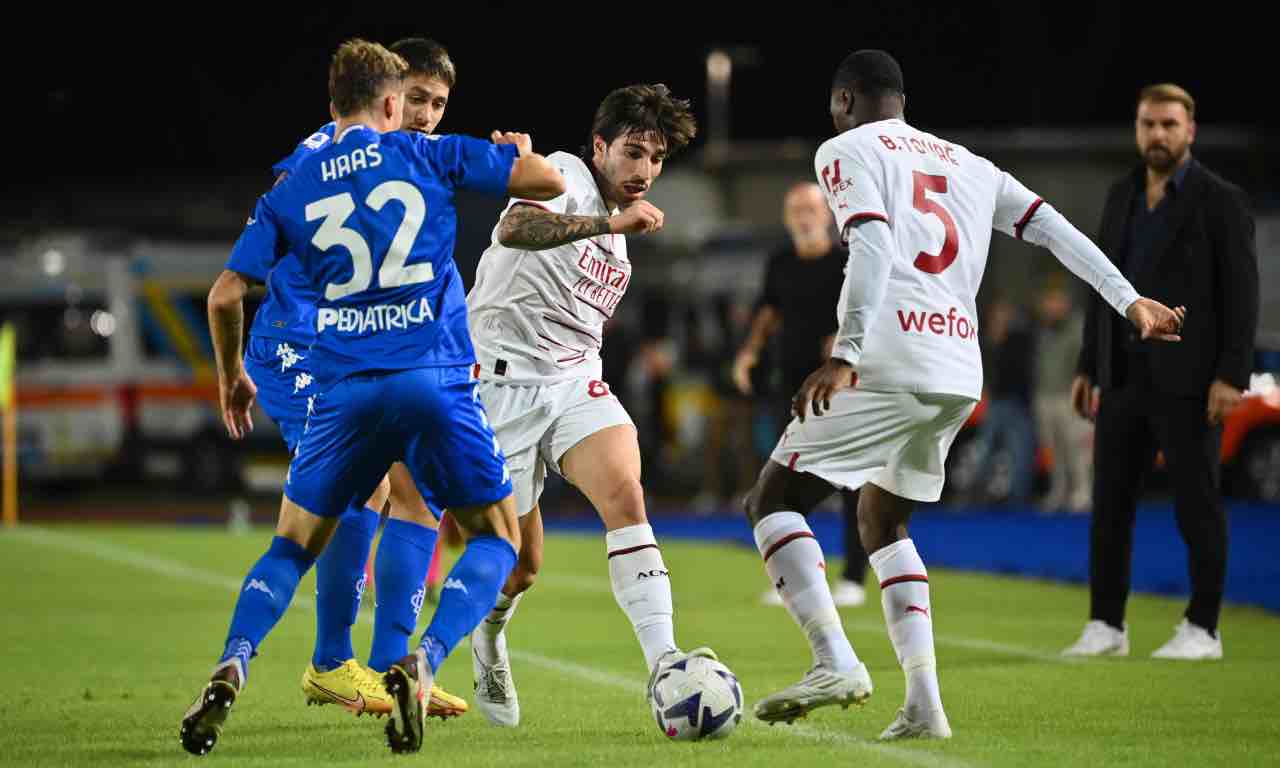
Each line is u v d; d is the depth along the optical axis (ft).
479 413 67.67
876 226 68.54
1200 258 102.78
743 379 139.44
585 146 75.97
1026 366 249.34
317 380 67.00
